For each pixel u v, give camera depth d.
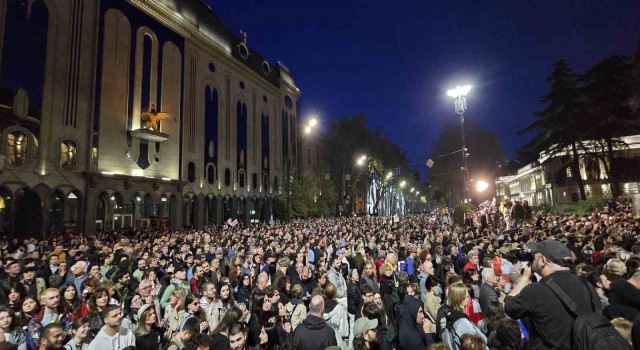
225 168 42.53
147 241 17.20
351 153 58.38
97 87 27.45
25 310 5.50
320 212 53.69
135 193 29.83
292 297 6.94
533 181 66.44
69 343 4.73
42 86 24.00
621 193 33.50
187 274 9.65
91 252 13.95
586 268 6.04
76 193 25.58
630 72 30.19
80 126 26.19
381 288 7.29
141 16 31.91
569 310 2.76
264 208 50.31
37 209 23.30
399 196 104.38
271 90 54.16
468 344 3.44
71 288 6.27
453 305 4.53
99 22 28.03
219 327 4.95
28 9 23.56
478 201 49.47
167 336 5.82
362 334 4.65
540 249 3.19
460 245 12.80
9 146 22.14
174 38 35.53
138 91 31.03
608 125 34.16
